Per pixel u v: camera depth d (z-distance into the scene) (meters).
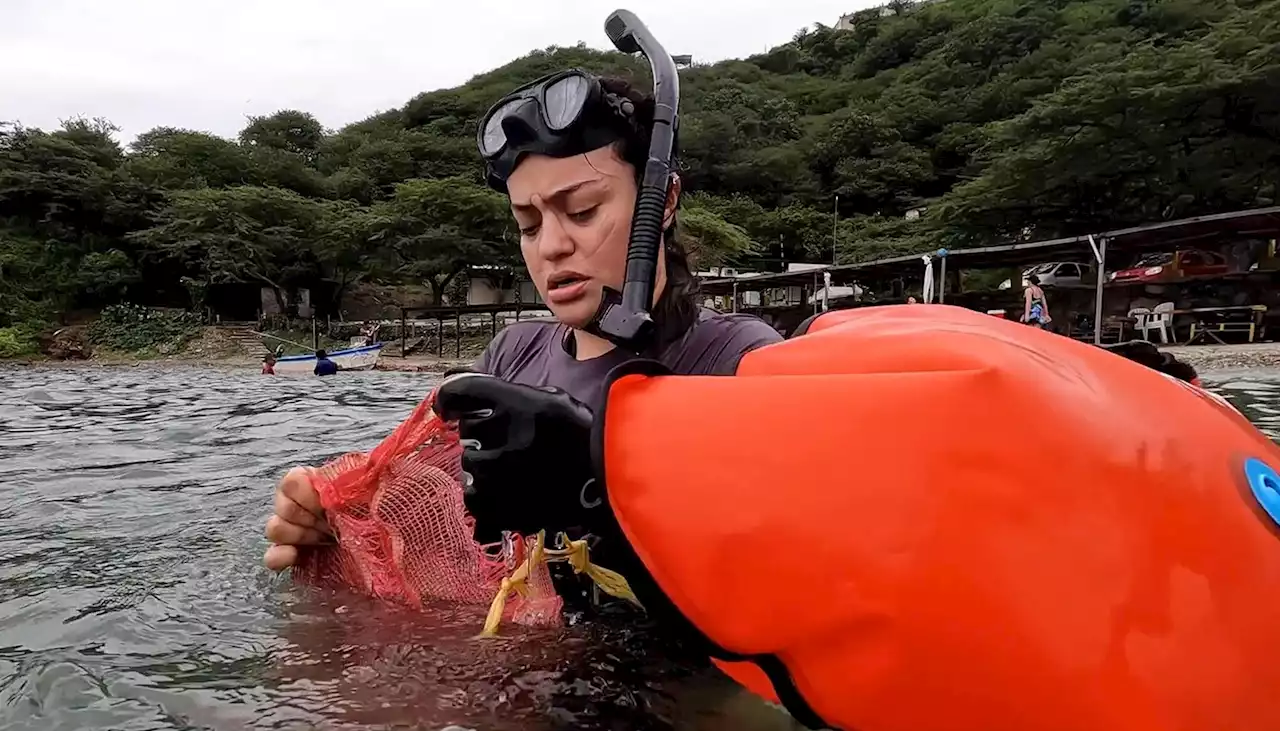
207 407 7.92
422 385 12.62
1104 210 22.38
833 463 0.80
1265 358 10.71
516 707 1.23
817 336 1.00
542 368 1.70
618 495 0.88
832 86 59.38
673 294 1.50
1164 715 0.67
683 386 0.92
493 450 0.91
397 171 38.91
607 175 1.40
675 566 0.84
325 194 36.88
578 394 1.53
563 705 1.23
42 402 8.77
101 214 30.62
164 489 3.29
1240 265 16.81
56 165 30.31
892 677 0.76
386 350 25.28
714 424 0.86
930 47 57.69
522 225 1.49
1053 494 0.74
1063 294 17.45
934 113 44.66
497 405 0.92
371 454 1.82
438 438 1.81
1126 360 0.93
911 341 0.90
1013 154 21.78
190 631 1.59
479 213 26.61
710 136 45.53
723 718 1.18
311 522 1.91
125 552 2.26
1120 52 34.53
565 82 1.38
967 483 0.76
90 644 1.53
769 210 42.56
